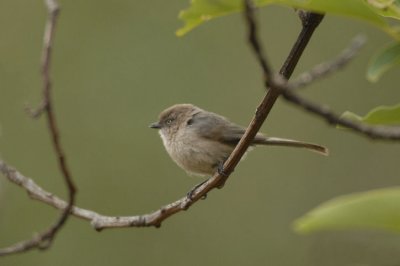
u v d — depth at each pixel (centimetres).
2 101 1451
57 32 1470
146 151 1441
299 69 1484
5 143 1427
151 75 1471
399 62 307
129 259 1362
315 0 276
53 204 572
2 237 1328
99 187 1424
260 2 287
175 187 1427
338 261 985
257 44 248
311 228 214
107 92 1462
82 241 1354
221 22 1493
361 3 270
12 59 1471
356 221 218
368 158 1419
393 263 855
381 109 301
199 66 1478
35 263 1337
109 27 1488
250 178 1454
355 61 1432
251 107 1468
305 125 1452
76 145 1441
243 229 1427
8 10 1491
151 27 1484
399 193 215
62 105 1456
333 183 1425
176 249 1400
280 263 1402
